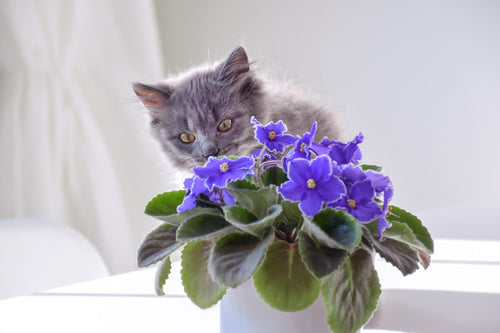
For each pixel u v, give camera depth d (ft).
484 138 4.38
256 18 5.01
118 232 4.74
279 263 1.43
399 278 2.15
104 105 4.75
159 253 1.54
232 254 1.40
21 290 2.87
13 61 4.27
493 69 4.28
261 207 1.49
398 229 1.50
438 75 4.45
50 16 4.36
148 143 4.82
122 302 2.11
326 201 1.37
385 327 1.78
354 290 1.42
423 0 4.40
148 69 4.97
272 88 3.36
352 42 4.65
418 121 4.55
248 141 3.10
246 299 1.56
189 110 3.08
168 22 5.50
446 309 1.88
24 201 4.29
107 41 4.77
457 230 2.88
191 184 1.57
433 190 4.58
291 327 1.54
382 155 4.67
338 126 3.19
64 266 2.95
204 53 5.32
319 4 4.71
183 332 1.86
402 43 4.51
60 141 4.46
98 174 4.63
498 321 1.79
